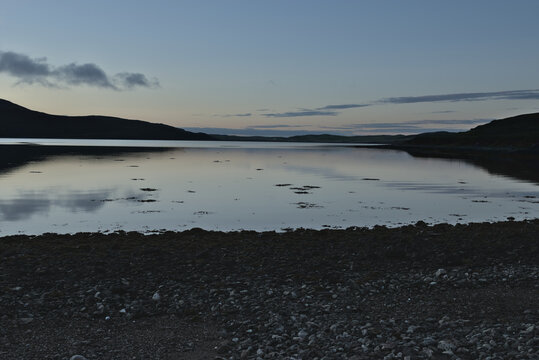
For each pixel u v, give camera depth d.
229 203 40.12
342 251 19.17
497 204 39.50
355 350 9.54
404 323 11.38
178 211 35.53
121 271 15.96
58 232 27.38
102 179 61.16
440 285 14.56
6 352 9.88
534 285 14.39
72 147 196.50
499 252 18.73
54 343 10.42
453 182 59.66
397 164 100.44
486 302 12.86
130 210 35.91
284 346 9.98
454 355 9.16
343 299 13.40
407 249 19.27
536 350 9.23
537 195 45.78
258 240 21.72
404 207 37.88
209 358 9.59
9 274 15.30
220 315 12.20
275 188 52.34
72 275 15.41
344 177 67.81
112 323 11.72
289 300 13.34
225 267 16.73
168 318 12.09
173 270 16.22
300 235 23.14
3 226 29.20
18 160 99.88
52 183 55.22
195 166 90.56
